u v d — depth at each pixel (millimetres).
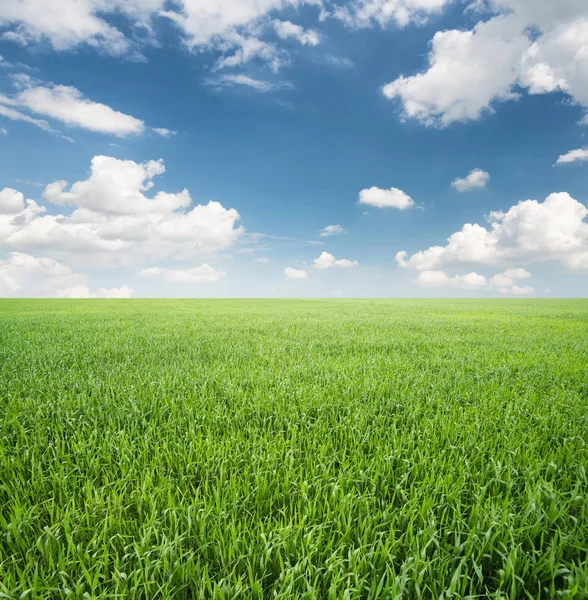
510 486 2705
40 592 1891
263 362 7473
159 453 3320
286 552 2127
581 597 1861
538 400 5125
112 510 2488
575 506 2605
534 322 17500
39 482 2861
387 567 1958
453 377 6469
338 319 18375
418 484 2854
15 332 12062
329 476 2943
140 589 1934
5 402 4883
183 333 12211
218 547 2135
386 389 5410
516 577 1922
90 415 4363
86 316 19484
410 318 19375
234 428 3988
